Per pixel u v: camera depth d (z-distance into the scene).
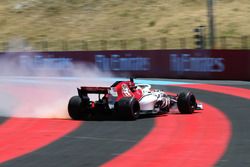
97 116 54.34
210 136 40.84
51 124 49.78
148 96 53.12
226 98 75.44
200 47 138.50
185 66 121.06
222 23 175.12
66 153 34.88
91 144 38.22
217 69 114.94
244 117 52.62
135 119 51.06
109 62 137.38
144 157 33.03
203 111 58.75
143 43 176.88
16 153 35.38
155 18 195.88
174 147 36.28
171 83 109.12
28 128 47.66
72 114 52.34
